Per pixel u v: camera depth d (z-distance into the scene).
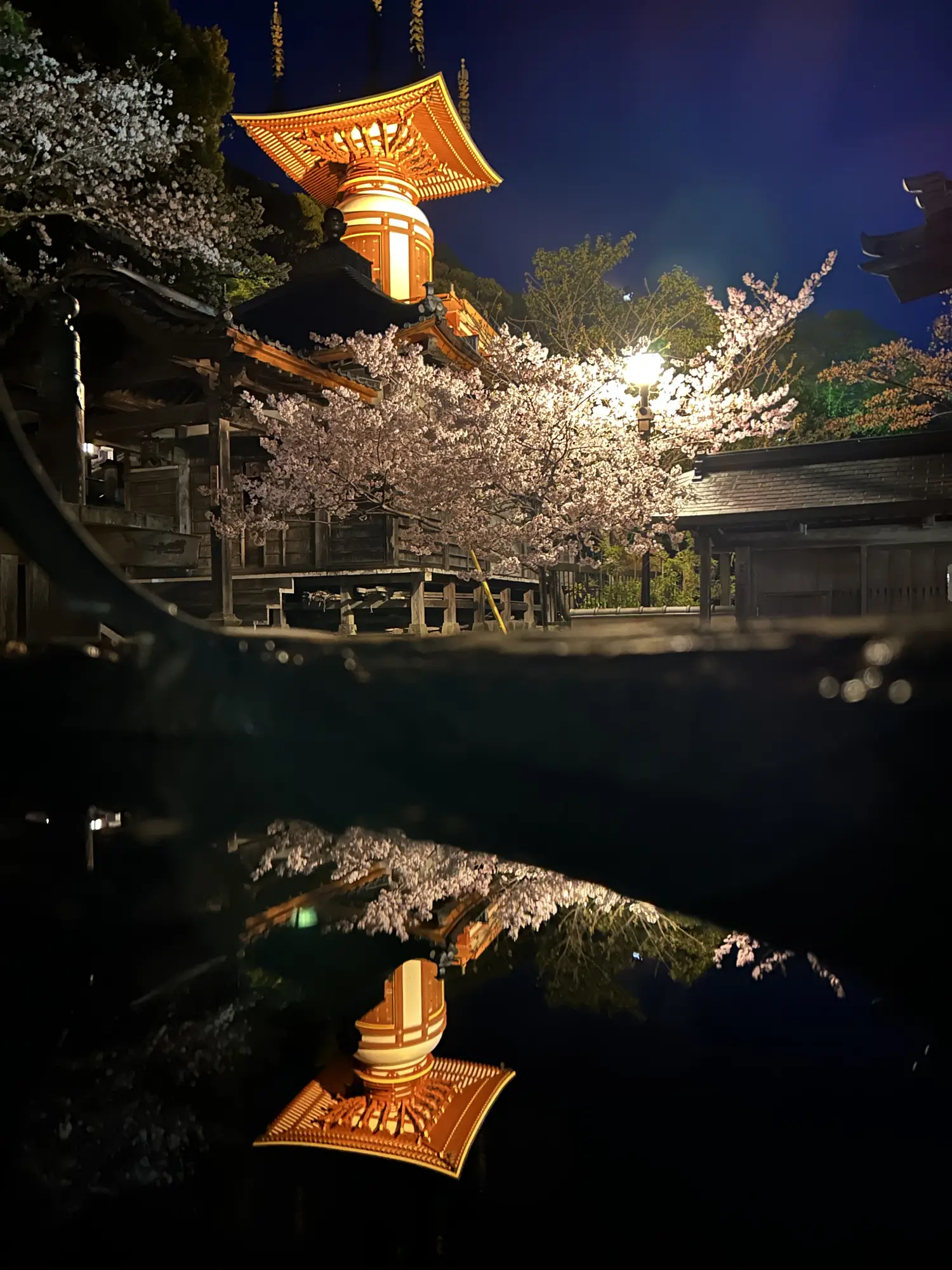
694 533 12.51
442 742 0.56
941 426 13.94
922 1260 0.42
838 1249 0.42
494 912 0.87
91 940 0.77
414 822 0.56
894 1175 0.46
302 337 15.91
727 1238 0.46
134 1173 0.57
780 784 0.44
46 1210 0.54
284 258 30.61
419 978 0.81
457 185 30.02
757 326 10.78
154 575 12.05
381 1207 0.53
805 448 12.30
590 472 10.73
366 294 16.72
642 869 0.49
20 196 13.39
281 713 0.63
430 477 10.51
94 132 12.92
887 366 22.12
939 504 10.20
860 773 0.43
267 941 0.82
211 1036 0.73
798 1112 0.53
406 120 25.62
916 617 0.46
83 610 0.59
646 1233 0.47
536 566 11.16
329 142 27.08
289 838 0.85
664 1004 0.68
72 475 8.56
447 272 41.97
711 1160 0.52
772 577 12.16
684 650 0.48
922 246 10.33
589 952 0.78
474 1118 0.63
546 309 28.52
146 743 0.69
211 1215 0.52
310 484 10.98
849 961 0.45
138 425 10.58
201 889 0.79
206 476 12.66
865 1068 0.49
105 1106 0.64
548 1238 0.47
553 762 0.51
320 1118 0.64
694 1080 0.58
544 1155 0.55
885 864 0.43
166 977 0.77
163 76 19.25
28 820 0.78
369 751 0.58
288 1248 0.50
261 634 0.65
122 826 0.76
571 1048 0.69
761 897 0.46
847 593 11.71
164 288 9.05
